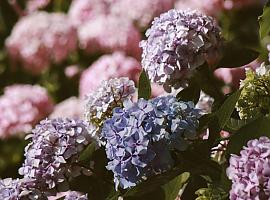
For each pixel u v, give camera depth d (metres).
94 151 1.37
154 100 1.21
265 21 1.42
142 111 1.18
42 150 1.37
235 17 2.86
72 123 1.40
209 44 1.43
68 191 1.51
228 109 1.23
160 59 1.41
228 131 1.33
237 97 1.23
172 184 1.25
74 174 1.38
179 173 1.20
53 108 2.94
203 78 1.46
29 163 1.38
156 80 1.42
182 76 1.42
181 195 1.29
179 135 1.18
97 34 3.04
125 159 1.18
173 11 1.45
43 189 1.38
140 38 3.04
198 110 1.21
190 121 1.19
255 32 2.81
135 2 3.01
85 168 1.38
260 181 1.06
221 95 1.47
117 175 1.20
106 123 1.20
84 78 2.74
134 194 1.20
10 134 2.88
